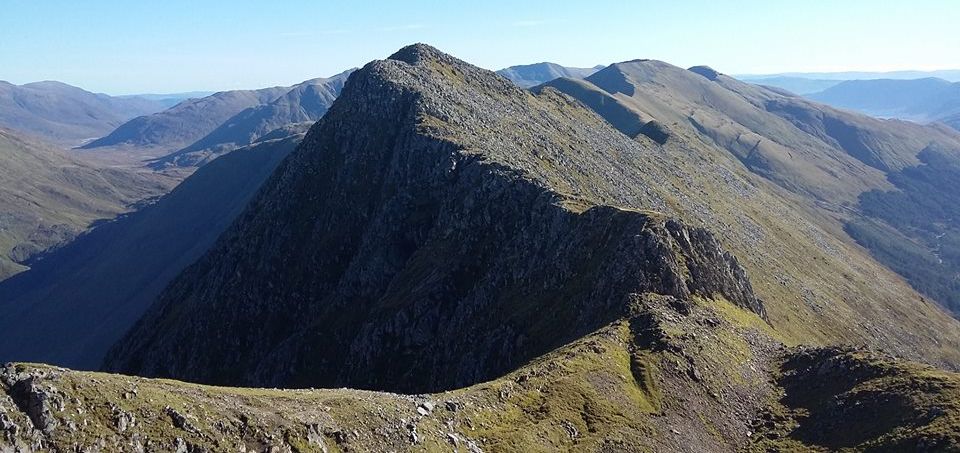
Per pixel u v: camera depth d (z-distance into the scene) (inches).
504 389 2432.3
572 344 3038.9
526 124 7632.9
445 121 6683.1
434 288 4928.6
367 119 7145.7
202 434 1583.4
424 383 4534.9
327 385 5246.1
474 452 2026.3
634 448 2281.0
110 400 1519.4
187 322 6766.7
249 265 6761.8
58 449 1362.0
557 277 4158.5
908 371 2536.9
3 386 1419.8
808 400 2699.3
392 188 6318.9
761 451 2442.2
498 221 5103.3
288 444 1694.1
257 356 6127.0
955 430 2058.3
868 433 2285.9
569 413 2380.7
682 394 2667.3
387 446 1867.6
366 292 5807.1
